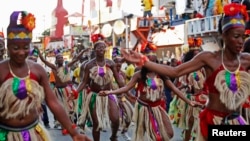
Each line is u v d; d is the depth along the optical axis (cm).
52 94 434
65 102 1123
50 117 1462
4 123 412
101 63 831
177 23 2466
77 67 1424
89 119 841
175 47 2241
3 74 407
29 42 410
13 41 402
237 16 432
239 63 446
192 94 859
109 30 2812
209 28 1967
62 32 4231
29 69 416
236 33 430
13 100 404
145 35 2233
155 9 3278
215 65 444
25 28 405
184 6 2661
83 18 4138
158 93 695
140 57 433
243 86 443
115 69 841
